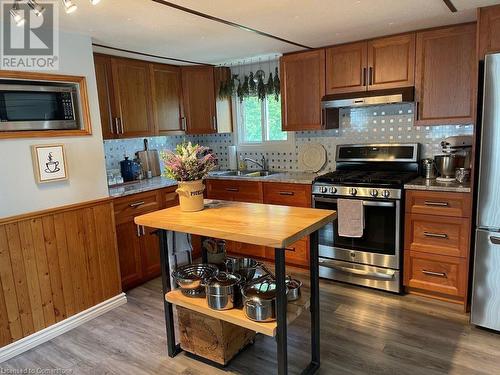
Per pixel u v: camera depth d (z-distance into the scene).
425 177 3.28
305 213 2.24
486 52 2.46
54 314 2.76
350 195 3.21
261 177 3.86
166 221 2.15
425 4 2.37
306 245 3.65
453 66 2.94
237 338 2.38
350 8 2.39
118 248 3.32
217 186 4.21
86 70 2.86
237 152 4.71
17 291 2.54
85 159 2.90
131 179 4.00
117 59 3.55
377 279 3.21
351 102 3.33
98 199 3.01
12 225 2.49
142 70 3.80
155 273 3.74
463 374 2.12
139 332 2.75
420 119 3.15
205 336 2.32
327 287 3.34
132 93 3.71
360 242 3.26
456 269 2.86
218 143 4.86
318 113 3.67
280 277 1.83
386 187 3.03
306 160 4.14
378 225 3.14
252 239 1.81
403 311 2.86
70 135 2.78
